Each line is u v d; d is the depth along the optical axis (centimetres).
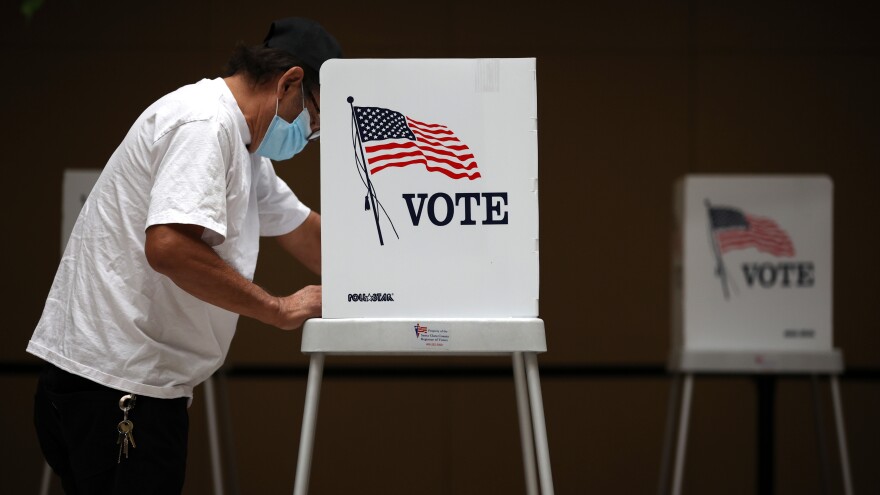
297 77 274
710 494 644
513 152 249
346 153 248
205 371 278
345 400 648
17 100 639
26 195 637
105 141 640
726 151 652
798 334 465
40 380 277
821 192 468
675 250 499
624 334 647
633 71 654
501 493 645
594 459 645
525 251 248
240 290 255
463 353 242
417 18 653
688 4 657
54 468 286
